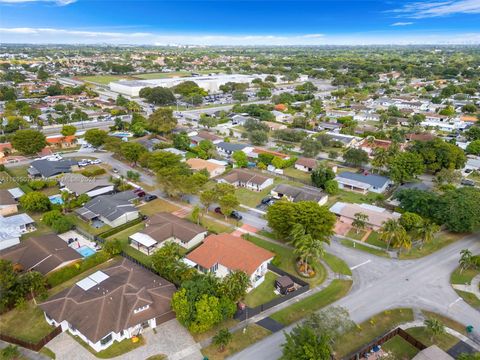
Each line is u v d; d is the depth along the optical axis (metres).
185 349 56.31
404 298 68.81
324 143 164.38
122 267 71.31
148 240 83.69
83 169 134.88
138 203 108.38
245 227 95.25
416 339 58.62
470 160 143.25
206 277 65.12
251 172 126.88
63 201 105.06
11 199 102.25
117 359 54.22
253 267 71.38
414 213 90.69
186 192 104.94
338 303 67.31
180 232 86.62
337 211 100.94
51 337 57.78
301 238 73.38
